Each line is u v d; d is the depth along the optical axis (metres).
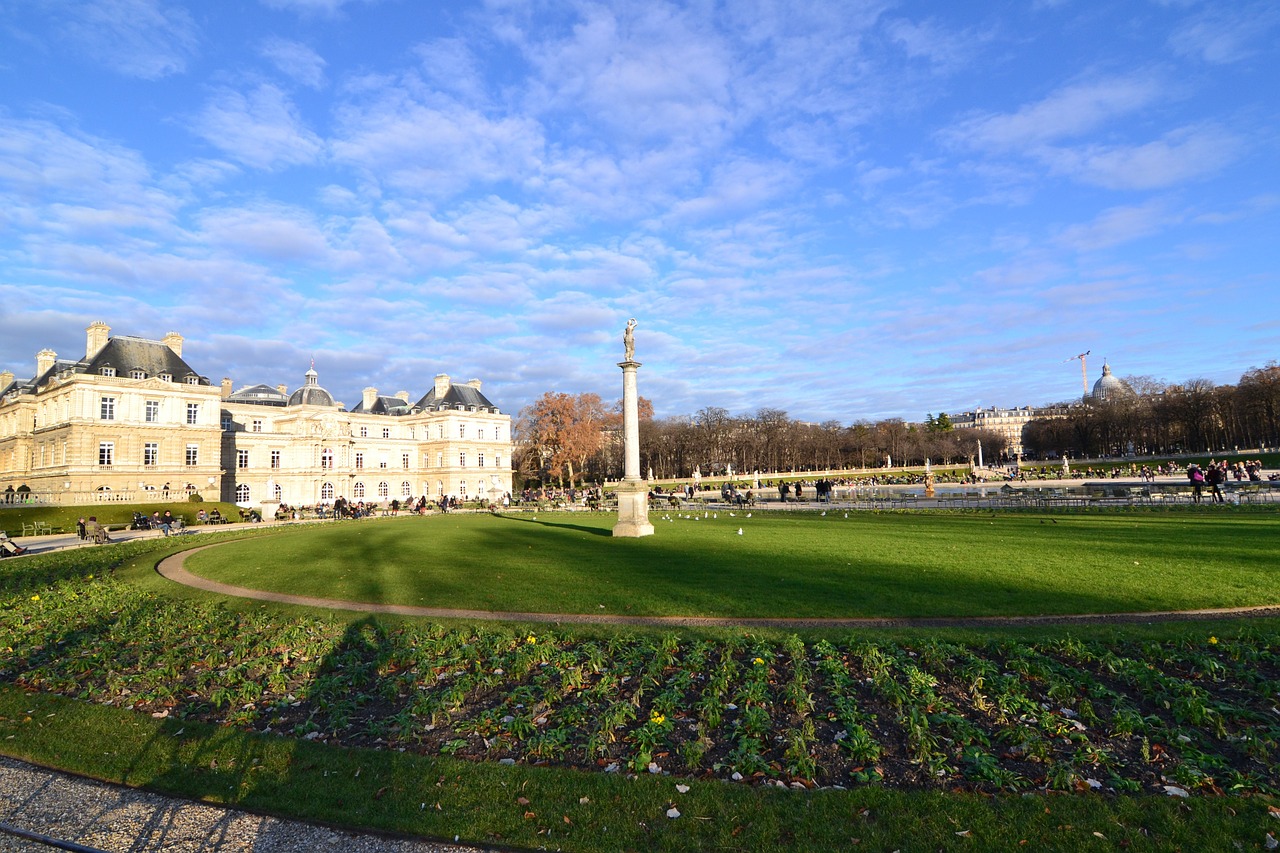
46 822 8.82
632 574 24.31
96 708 12.82
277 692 13.59
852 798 8.63
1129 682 12.21
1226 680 12.32
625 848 7.88
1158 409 143.25
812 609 18.16
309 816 8.79
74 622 20.09
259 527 58.81
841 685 12.23
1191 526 35.38
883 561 25.62
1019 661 13.08
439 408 129.00
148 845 8.26
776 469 174.50
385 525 55.84
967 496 62.12
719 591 20.70
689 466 170.12
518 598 20.61
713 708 11.38
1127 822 7.95
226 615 20.02
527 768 9.68
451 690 12.63
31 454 95.62
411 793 9.20
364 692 13.43
